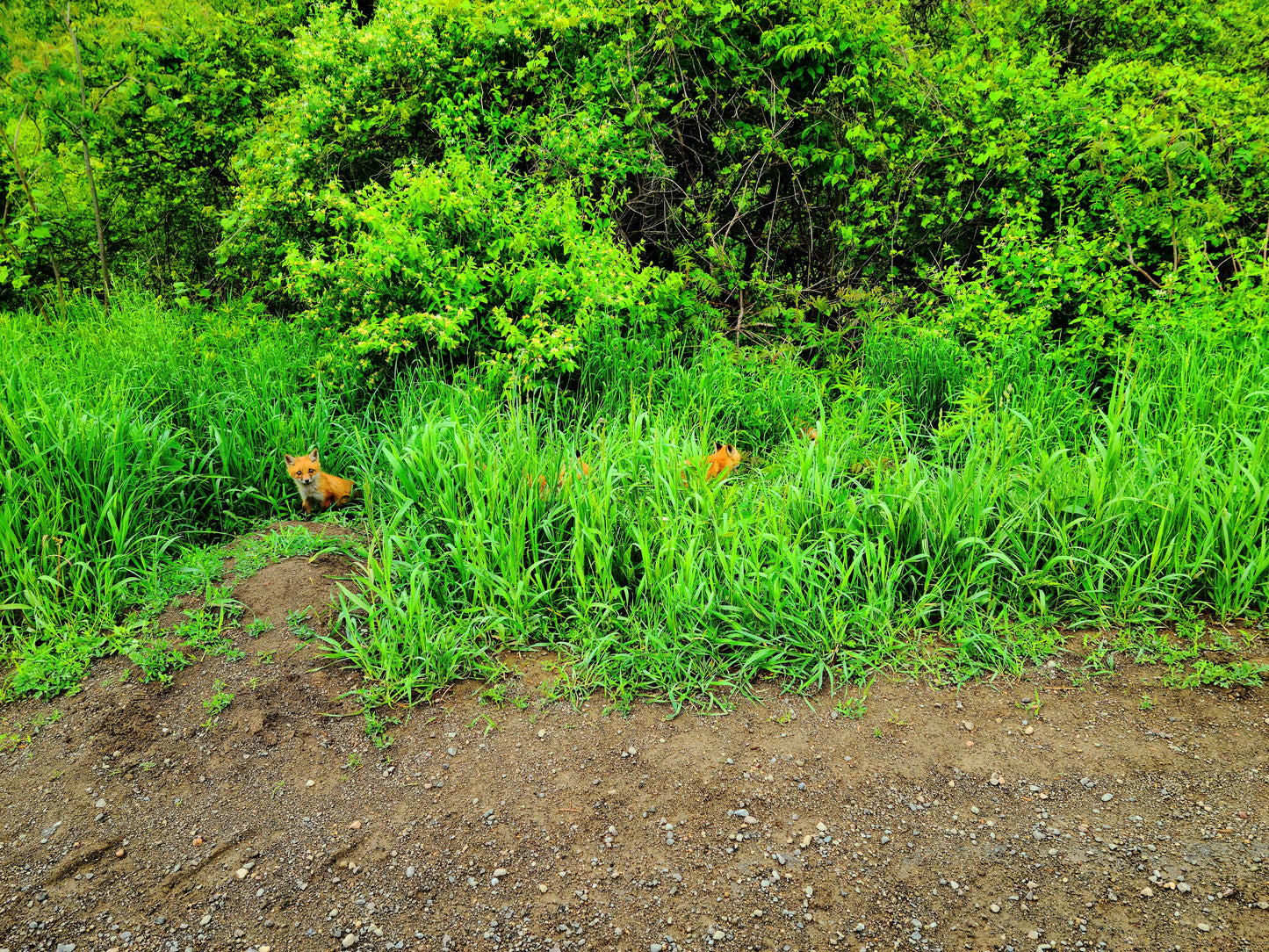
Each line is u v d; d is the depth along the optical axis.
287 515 4.41
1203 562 3.31
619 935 2.14
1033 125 5.93
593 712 2.96
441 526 3.82
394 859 2.38
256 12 7.19
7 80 6.17
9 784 2.63
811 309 6.46
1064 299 5.59
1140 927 2.07
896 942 2.08
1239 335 4.84
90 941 2.12
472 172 5.18
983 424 4.30
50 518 3.63
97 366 4.95
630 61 5.74
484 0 5.88
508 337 4.90
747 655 3.18
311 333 5.62
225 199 7.09
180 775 2.69
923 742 2.76
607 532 3.40
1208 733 2.72
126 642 3.23
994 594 3.47
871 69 5.97
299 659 3.20
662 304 5.74
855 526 3.59
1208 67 7.12
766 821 2.47
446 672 3.12
